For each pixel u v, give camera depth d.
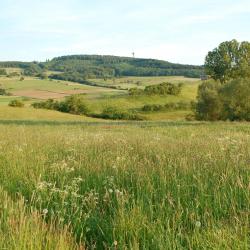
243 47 94.56
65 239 4.94
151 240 5.00
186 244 4.95
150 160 9.29
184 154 10.12
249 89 60.53
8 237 4.88
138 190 6.73
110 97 137.00
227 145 11.33
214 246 4.64
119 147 12.23
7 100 140.88
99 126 43.94
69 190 7.07
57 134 19.91
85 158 10.02
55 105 118.94
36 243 4.65
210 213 5.74
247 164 8.48
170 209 5.86
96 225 5.72
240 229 5.01
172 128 34.62
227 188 6.75
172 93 135.38
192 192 6.68
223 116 63.28
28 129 28.61
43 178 8.39
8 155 11.22
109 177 7.71
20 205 5.82
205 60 98.38
